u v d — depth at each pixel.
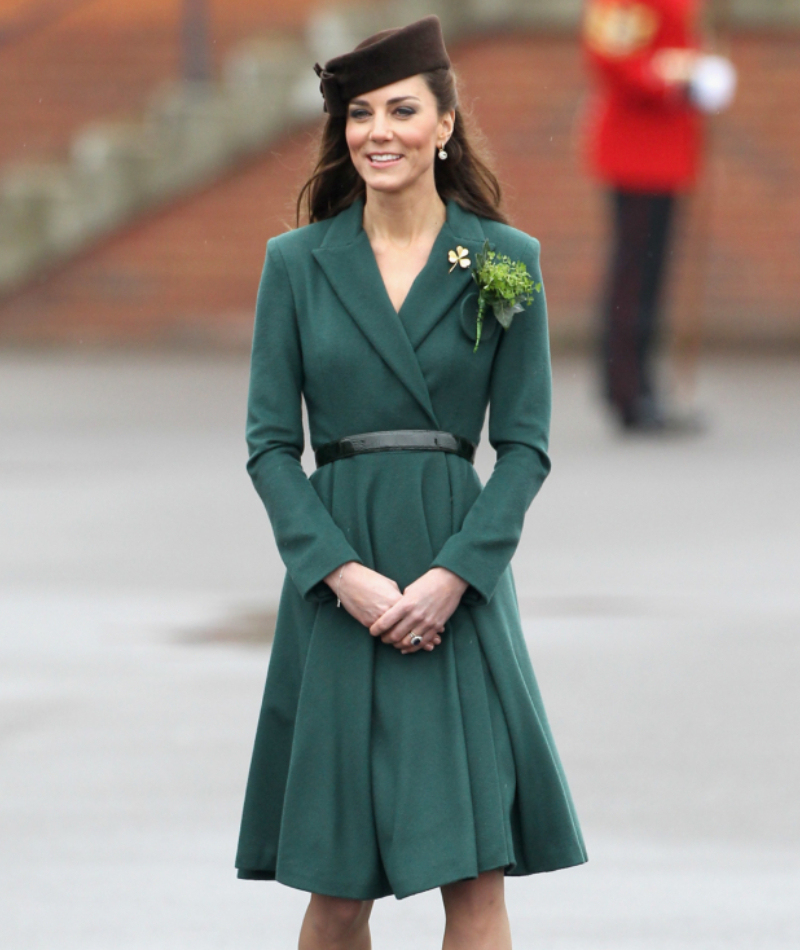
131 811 18.48
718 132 56.34
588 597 26.73
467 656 12.69
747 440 40.41
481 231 13.09
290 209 14.14
